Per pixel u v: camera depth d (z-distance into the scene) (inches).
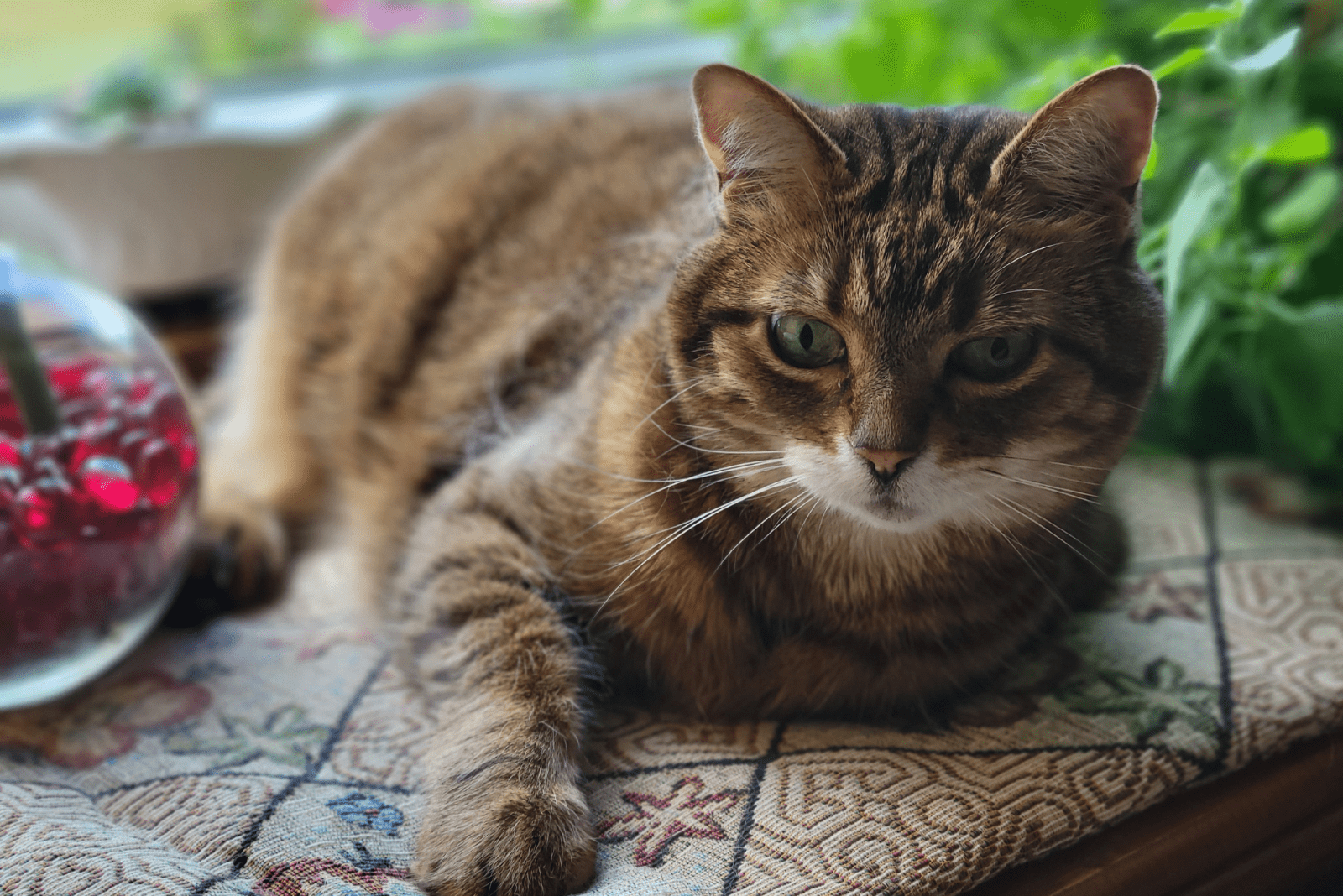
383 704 42.3
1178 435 62.9
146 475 40.8
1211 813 37.0
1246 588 49.2
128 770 37.8
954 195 35.7
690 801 35.8
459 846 33.0
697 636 41.1
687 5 80.4
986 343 35.2
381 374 55.6
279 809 35.5
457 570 42.3
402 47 87.3
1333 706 40.5
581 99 64.6
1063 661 44.1
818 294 35.7
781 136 36.4
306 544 58.6
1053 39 65.2
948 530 39.3
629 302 46.6
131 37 79.0
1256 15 61.3
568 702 38.3
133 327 43.3
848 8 81.0
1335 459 57.5
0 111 76.7
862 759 38.0
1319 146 48.4
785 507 39.3
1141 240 44.6
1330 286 56.8
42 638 39.4
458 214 57.5
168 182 69.4
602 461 41.3
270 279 64.4
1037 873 34.2
